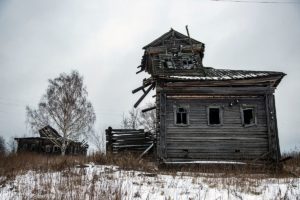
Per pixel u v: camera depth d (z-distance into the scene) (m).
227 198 9.12
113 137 19.56
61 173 12.44
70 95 37.34
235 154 17.14
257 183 11.47
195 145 17.27
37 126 36.47
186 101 18.03
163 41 22.52
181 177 12.27
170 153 17.09
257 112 17.84
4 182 10.91
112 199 8.35
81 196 8.62
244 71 19.86
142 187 10.36
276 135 17.25
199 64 21.61
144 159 17.27
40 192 9.42
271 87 17.95
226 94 17.97
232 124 17.62
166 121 17.58
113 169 14.29
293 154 23.72
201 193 9.66
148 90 20.03
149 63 23.27
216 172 14.94
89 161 16.36
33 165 14.45
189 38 22.02
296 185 11.48
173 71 20.95
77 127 36.94
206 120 17.70
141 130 19.98
